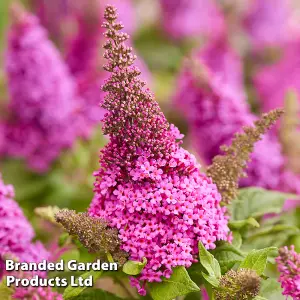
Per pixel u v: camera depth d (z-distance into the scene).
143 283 0.63
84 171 0.96
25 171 0.98
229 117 0.80
